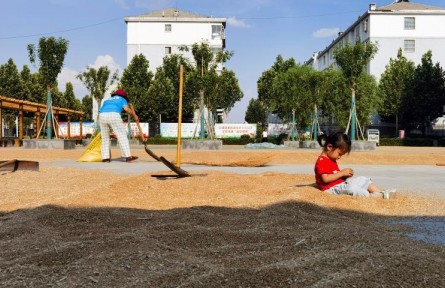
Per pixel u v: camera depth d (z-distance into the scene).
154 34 57.69
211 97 24.36
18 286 2.35
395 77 46.00
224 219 4.12
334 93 34.03
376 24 49.97
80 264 2.71
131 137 37.97
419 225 4.07
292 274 2.48
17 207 5.00
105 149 11.87
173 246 3.13
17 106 28.19
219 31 57.66
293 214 4.29
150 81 49.06
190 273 2.52
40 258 2.85
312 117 34.31
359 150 22.91
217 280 2.39
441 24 49.56
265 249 3.06
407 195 5.85
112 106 11.19
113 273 2.53
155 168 9.76
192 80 24.02
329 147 5.73
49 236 3.46
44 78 22.33
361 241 3.19
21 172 8.52
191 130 39.81
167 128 39.62
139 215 4.33
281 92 34.09
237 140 39.06
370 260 2.71
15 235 3.55
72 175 8.05
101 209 4.72
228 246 3.14
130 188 6.10
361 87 34.34
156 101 45.88
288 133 42.41
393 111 46.06
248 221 4.02
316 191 5.49
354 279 2.39
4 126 55.56
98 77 33.16
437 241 3.41
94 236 3.44
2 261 2.82
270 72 53.00
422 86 44.81
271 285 2.32
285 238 3.37
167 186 6.21
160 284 2.35
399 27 49.78
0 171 8.70
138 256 2.84
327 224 3.90
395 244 3.13
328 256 2.82
